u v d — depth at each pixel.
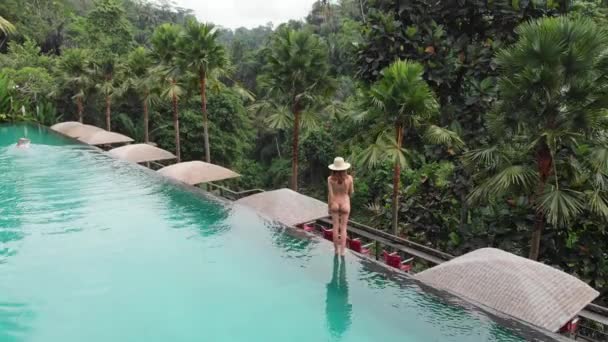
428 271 8.05
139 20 79.25
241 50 59.28
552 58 9.02
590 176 9.95
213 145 35.16
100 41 42.56
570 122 9.34
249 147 41.78
